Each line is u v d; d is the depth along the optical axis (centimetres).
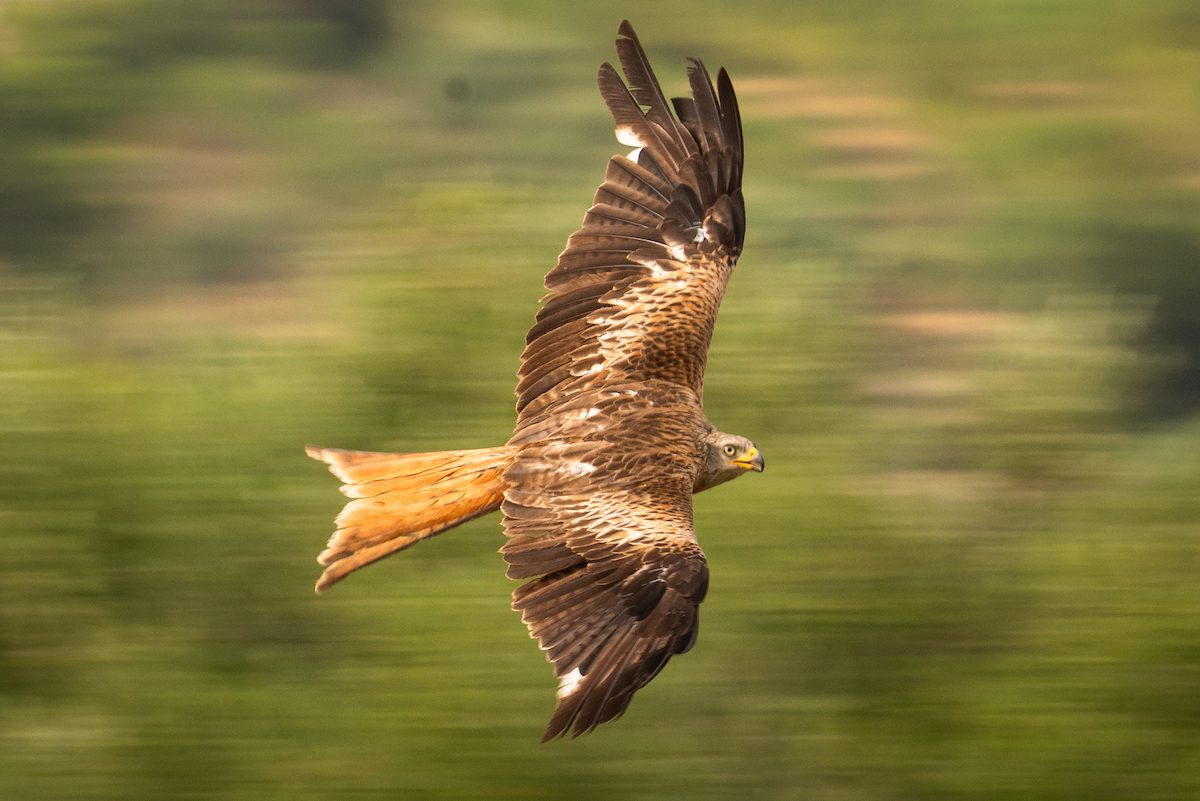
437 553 1995
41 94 4984
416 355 2217
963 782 1809
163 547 2039
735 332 2267
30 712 1922
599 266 1271
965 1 5028
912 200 4388
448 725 1791
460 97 5159
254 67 5222
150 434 2119
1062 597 1961
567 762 1791
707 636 1928
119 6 5194
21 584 2009
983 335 2606
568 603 1007
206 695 1881
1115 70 4925
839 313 2367
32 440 2097
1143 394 3262
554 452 1105
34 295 2427
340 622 1948
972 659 1933
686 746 1850
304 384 2200
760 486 2062
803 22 5156
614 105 1323
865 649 1933
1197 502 2106
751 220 4219
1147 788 1803
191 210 4828
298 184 4747
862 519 2027
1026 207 4525
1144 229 4522
